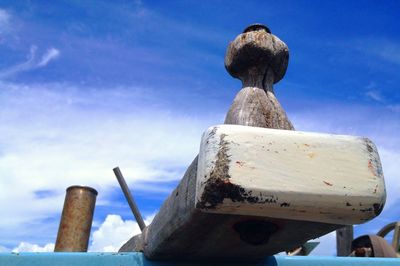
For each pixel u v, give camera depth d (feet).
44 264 1.60
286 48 1.50
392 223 3.28
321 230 1.27
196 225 1.26
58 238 2.93
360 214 0.97
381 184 0.98
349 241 3.73
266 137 0.95
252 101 1.33
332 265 1.85
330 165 0.96
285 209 0.95
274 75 1.50
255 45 1.43
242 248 1.49
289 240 1.38
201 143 0.99
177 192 1.29
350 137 0.99
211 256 1.62
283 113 1.34
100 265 1.64
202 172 0.94
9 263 1.57
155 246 1.56
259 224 1.24
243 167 0.93
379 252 2.41
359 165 0.97
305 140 0.96
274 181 0.93
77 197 3.01
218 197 0.93
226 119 1.35
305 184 0.94
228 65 1.52
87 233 2.98
